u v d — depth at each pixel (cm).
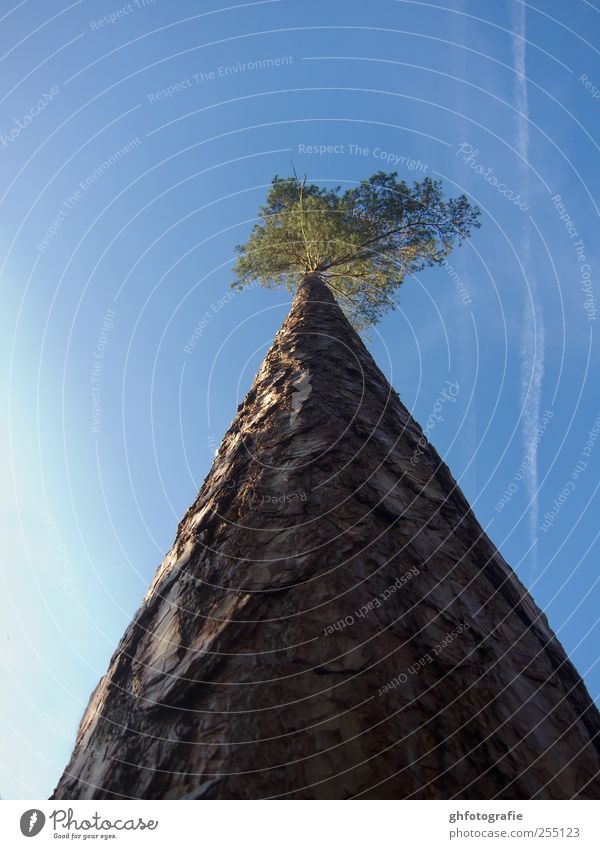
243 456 543
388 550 420
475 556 479
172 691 354
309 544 413
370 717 323
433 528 470
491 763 326
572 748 367
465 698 350
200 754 316
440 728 330
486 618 420
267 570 403
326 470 482
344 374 665
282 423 563
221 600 396
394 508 464
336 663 344
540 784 330
